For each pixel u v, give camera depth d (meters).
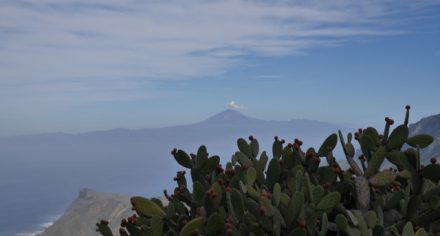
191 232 2.71
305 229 2.82
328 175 3.48
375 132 3.52
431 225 3.05
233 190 3.00
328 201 2.89
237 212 3.00
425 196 3.06
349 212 2.97
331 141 3.54
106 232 3.29
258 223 2.94
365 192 3.20
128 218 3.32
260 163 3.82
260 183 3.58
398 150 3.44
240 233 2.87
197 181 3.54
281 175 3.55
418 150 3.12
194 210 3.39
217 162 3.64
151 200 3.52
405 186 3.49
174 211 3.29
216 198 3.12
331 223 3.04
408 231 2.61
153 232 3.07
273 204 2.97
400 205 3.27
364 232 2.87
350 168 3.54
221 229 2.83
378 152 3.24
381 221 3.10
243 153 3.81
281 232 2.98
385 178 3.22
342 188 3.36
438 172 3.05
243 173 3.45
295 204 2.89
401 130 3.39
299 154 3.60
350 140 3.58
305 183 3.21
